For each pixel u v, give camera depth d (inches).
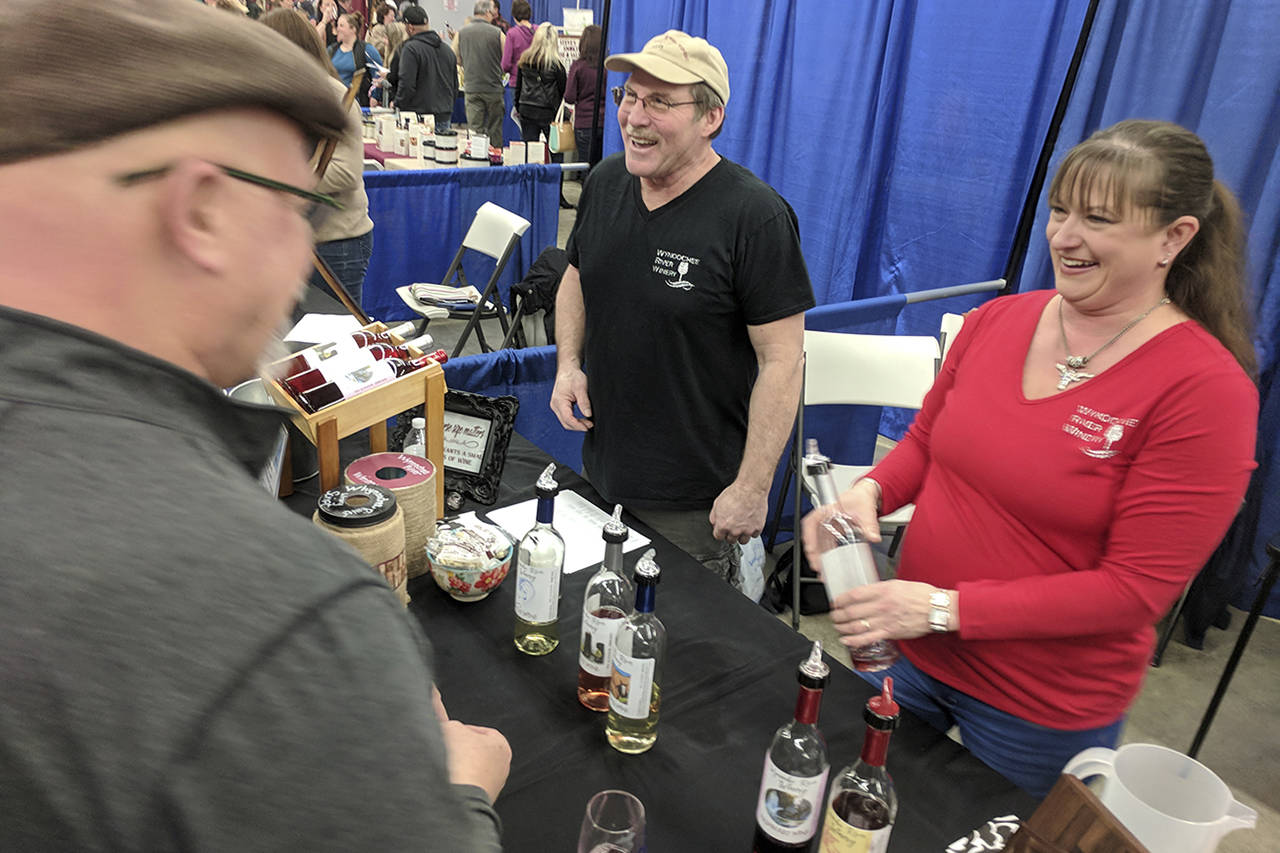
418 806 13.5
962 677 49.5
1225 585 101.3
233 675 12.4
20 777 11.4
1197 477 40.1
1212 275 41.8
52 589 11.9
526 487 66.1
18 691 11.4
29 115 13.0
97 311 14.3
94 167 13.5
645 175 61.4
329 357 53.3
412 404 56.0
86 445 13.2
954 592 45.0
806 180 161.3
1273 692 96.8
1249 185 103.4
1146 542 41.5
